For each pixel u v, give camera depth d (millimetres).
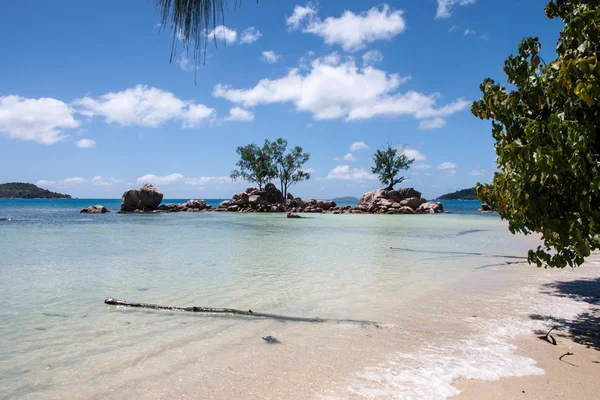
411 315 6609
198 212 61125
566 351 4953
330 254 14539
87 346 5117
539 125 4840
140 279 9648
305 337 5523
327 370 4379
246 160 75125
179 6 2240
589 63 4160
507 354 4855
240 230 26578
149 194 59469
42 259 12984
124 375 4242
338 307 7125
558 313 6707
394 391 3857
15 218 41094
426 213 61062
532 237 21797
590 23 4496
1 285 8898
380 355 4828
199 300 7598
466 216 51031
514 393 3803
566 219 4891
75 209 70875
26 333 5605
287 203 69312
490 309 6980
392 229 28000
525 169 5027
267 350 5004
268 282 9305
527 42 5898
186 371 4348
